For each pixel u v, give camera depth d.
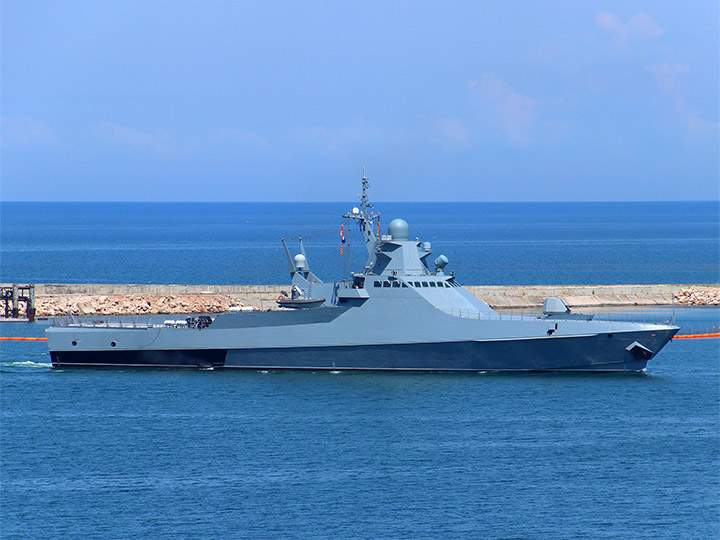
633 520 158.38
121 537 152.25
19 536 153.00
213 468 181.62
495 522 157.50
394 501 165.75
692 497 167.62
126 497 168.00
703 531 154.12
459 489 171.00
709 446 193.12
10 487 173.00
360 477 176.50
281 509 162.50
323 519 158.50
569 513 161.00
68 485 174.00
